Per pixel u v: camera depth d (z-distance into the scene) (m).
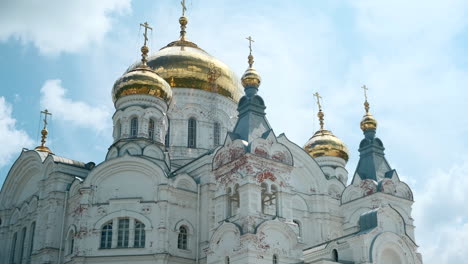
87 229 51.72
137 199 52.38
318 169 61.25
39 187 58.88
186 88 67.44
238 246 41.41
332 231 59.72
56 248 54.34
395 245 45.81
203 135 66.38
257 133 46.12
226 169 45.28
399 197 54.94
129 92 59.81
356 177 57.19
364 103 61.47
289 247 42.97
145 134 58.53
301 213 58.91
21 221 61.59
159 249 50.28
